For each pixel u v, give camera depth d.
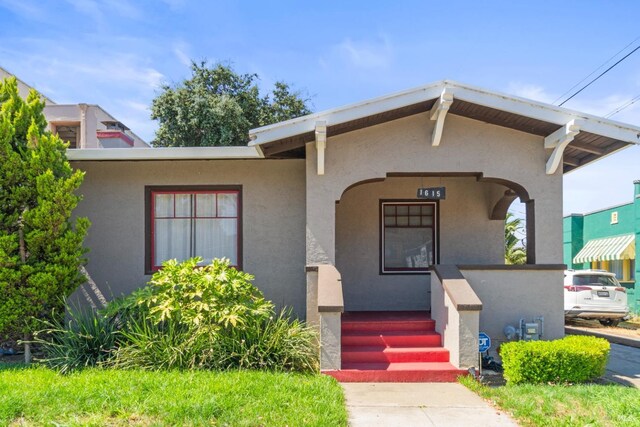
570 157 9.77
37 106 8.75
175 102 25.14
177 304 7.72
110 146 12.54
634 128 7.96
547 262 8.60
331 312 7.50
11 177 7.92
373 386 7.16
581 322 16.61
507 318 8.49
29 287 7.92
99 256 9.62
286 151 9.25
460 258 10.95
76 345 7.58
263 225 9.62
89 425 4.99
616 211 20.61
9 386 6.26
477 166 8.69
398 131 8.72
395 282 10.91
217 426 5.07
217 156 9.12
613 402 5.90
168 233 9.79
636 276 18.59
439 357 7.97
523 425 5.46
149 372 7.04
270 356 7.48
